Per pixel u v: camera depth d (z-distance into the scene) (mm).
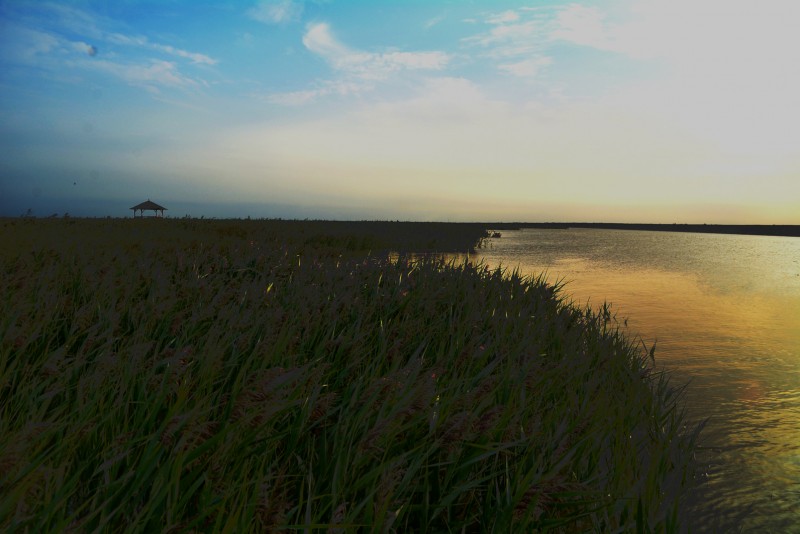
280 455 3555
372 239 31766
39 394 3840
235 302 7105
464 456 3762
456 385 4625
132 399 3787
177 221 35781
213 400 3916
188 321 5820
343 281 8422
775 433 5941
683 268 26438
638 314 13477
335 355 5363
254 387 3359
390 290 8047
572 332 8188
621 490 3783
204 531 2695
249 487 3010
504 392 4750
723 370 8484
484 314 7613
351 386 4410
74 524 2316
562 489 3363
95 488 2926
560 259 30812
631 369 7402
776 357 9328
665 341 10539
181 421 2932
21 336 4555
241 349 4969
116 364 4012
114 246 13023
